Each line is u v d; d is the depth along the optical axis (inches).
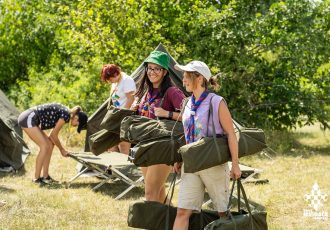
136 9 584.1
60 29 707.4
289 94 571.8
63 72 698.8
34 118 363.9
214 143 191.8
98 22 580.1
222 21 577.3
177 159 212.7
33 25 769.6
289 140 591.5
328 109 602.9
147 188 239.3
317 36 561.0
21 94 739.4
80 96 615.5
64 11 666.2
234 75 577.9
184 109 209.3
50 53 772.6
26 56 792.9
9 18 768.3
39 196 322.0
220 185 201.5
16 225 259.1
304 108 578.9
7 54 803.4
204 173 199.8
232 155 193.6
